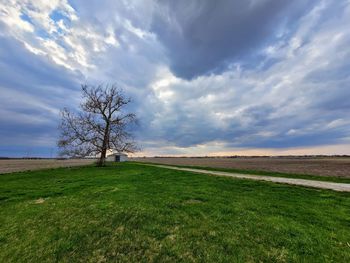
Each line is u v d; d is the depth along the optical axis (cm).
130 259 520
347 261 483
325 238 588
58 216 805
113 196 1060
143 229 665
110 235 636
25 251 575
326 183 1533
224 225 685
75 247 579
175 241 590
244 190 1238
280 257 502
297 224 684
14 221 777
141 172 2433
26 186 1490
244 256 510
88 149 3931
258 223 694
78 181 1703
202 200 994
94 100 4047
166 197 1037
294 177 1958
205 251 536
